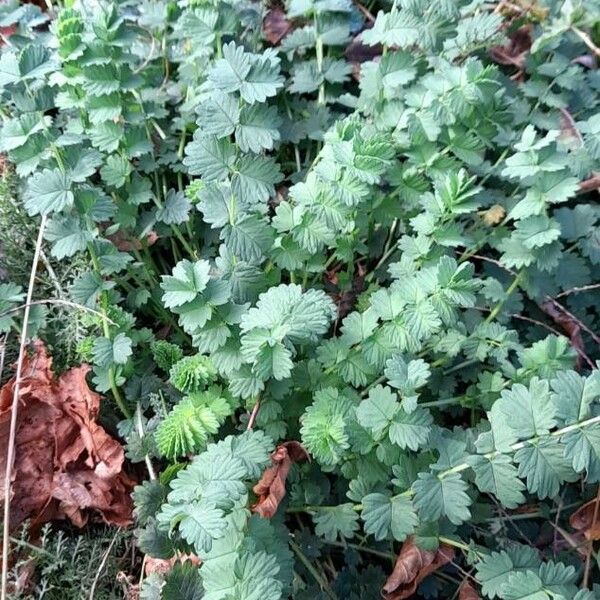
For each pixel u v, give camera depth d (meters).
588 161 0.26
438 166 0.25
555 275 0.25
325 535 0.21
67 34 0.23
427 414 0.19
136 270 0.26
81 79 0.24
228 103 0.22
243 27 0.29
